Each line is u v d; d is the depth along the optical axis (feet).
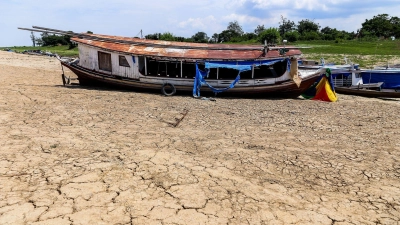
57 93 51.90
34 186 18.90
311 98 61.05
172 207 17.44
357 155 27.35
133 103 47.47
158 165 23.29
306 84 58.75
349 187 20.97
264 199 18.92
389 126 38.93
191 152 26.61
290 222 16.51
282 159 25.85
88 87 61.41
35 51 194.90
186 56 56.65
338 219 16.98
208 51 59.31
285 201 18.78
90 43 58.80
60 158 23.49
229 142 29.96
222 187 20.26
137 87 58.70
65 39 319.06
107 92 56.44
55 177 20.24
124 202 17.70
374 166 24.80
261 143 30.07
